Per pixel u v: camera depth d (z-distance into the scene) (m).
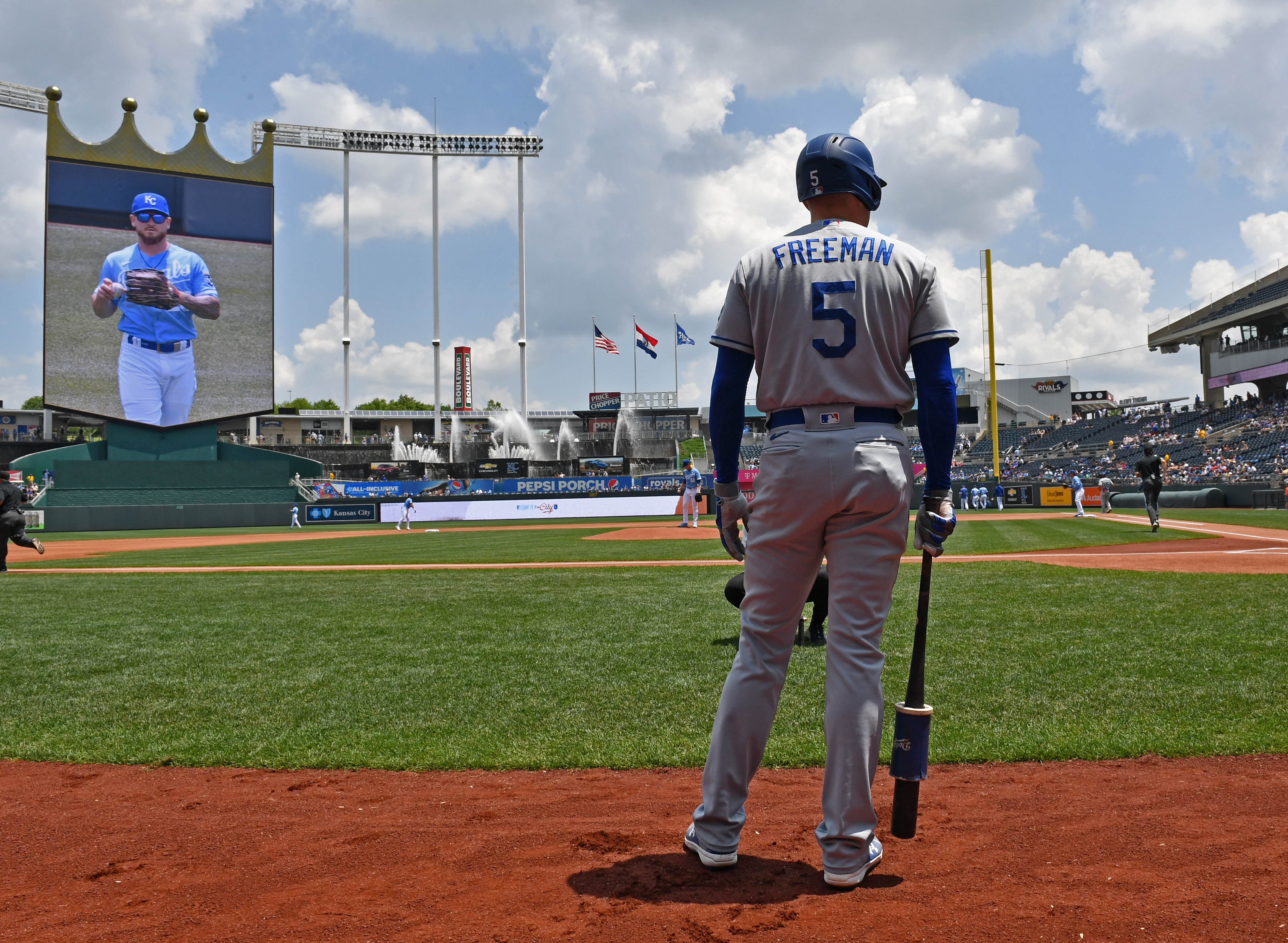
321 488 44.56
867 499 2.22
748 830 2.70
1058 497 40.97
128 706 4.57
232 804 3.09
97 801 3.15
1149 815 2.71
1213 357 54.53
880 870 2.31
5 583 11.49
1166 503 35.16
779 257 2.38
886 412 2.34
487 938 1.95
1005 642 5.77
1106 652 5.34
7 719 4.33
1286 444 41.03
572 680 5.01
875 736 2.24
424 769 3.50
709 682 4.90
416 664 5.54
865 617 2.29
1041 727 3.80
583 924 2.01
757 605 2.39
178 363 41.25
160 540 26.95
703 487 41.09
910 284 2.33
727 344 2.43
